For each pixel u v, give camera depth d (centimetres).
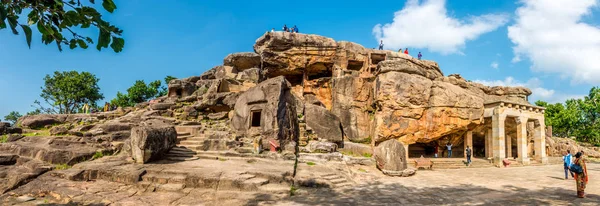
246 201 851
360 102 2583
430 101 2242
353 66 3197
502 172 1658
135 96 3988
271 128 1516
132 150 1159
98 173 991
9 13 331
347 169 1312
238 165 1180
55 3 346
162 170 1029
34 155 1107
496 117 2162
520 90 2681
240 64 2969
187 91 2189
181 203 822
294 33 2978
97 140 1321
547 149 2962
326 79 2895
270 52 2948
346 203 853
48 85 3872
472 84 2683
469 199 925
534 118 2348
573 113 3834
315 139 1752
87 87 3869
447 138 2489
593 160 2827
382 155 1373
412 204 855
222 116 1856
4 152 1145
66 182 930
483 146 2898
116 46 380
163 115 1845
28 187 878
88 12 350
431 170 1703
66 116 1775
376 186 1099
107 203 790
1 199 802
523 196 977
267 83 1653
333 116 1948
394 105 2211
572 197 962
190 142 1450
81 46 390
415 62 2883
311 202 857
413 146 2738
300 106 1888
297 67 3017
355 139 2469
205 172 1020
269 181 1015
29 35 331
